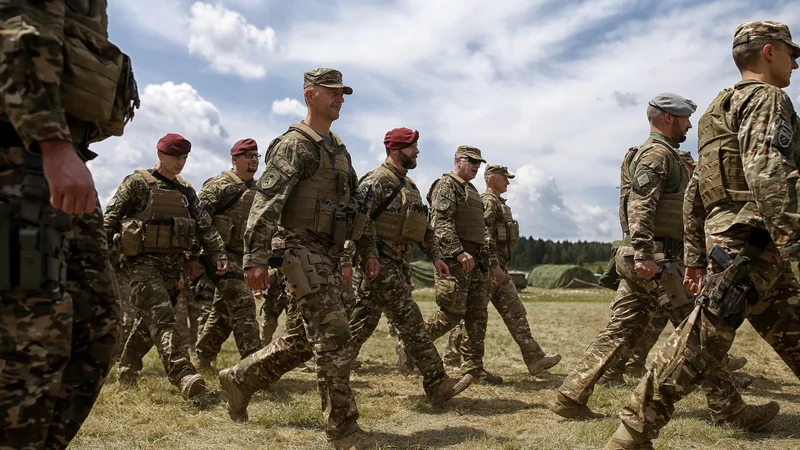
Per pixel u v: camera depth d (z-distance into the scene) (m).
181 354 4.74
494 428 4.12
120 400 4.52
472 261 5.49
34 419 1.82
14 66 1.68
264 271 3.40
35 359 1.81
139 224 4.92
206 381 5.48
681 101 4.22
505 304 6.20
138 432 3.80
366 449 3.47
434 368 4.70
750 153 2.74
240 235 6.47
